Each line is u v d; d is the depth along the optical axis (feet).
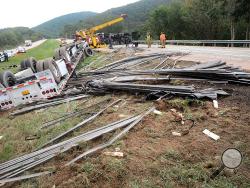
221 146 19.54
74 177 17.67
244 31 186.91
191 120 24.26
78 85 43.96
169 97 30.32
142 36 249.14
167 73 41.27
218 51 72.38
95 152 20.52
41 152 21.83
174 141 21.02
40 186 17.42
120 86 35.83
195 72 37.45
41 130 27.02
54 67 40.98
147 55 70.74
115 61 69.97
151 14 246.68
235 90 31.04
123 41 130.41
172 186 15.94
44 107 35.04
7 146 24.53
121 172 17.58
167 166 17.87
